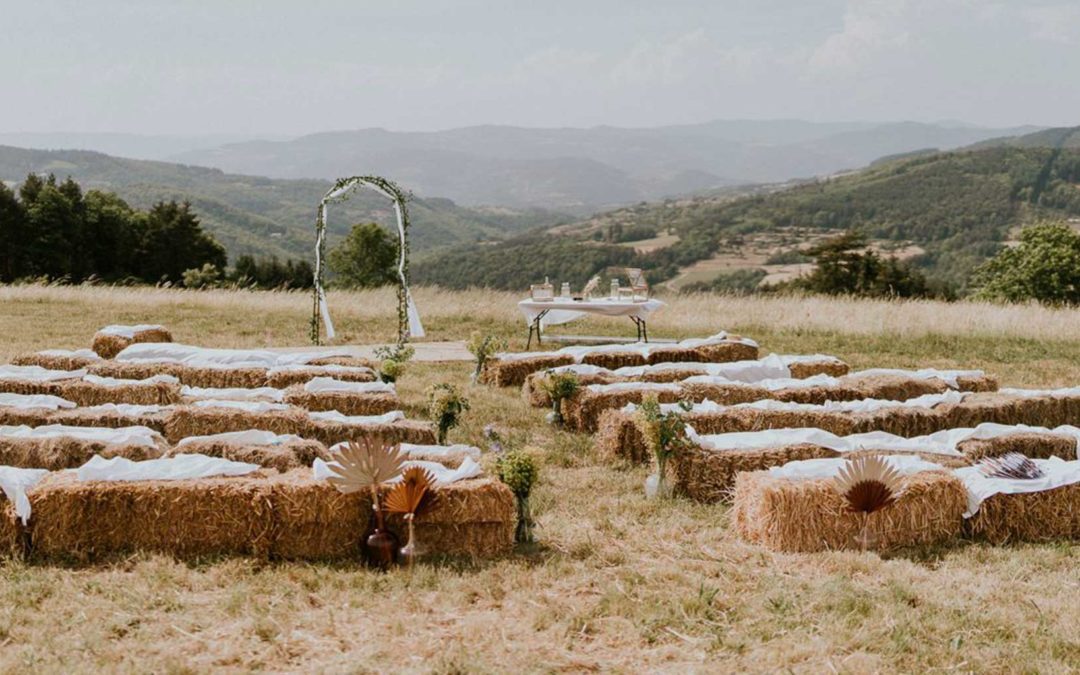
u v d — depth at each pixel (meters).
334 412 8.79
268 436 7.25
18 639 4.75
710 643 4.88
